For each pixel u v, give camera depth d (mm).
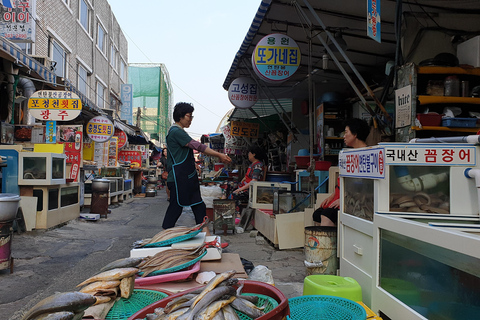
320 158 8773
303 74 8969
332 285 2264
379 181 2451
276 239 5387
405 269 2041
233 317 1530
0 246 4137
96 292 1995
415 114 5059
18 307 3301
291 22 6344
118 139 15852
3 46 6910
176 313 1580
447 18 5594
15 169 6543
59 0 15336
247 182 7824
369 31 4301
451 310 1639
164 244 2867
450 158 2449
